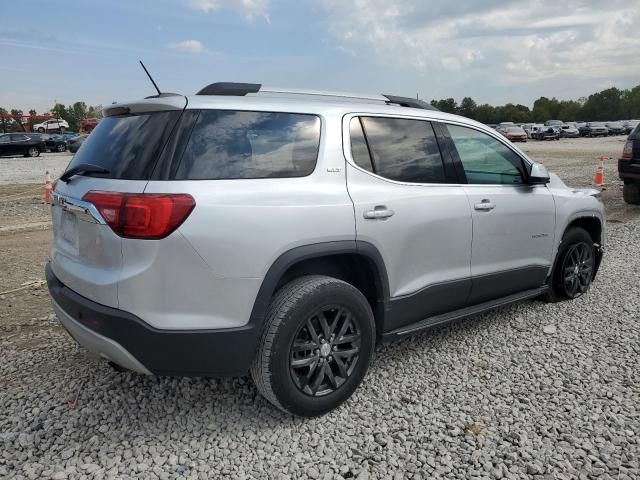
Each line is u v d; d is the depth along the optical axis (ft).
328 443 9.73
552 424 10.26
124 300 8.95
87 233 9.53
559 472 8.93
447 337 14.43
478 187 13.41
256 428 10.19
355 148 11.12
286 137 10.30
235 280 9.18
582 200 16.67
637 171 33.47
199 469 9.03
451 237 12.48
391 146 11.79
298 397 10.00
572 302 17.03
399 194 11.44
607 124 190.39
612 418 10.41
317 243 9.98
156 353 9.04
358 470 9.00
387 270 11.22
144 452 9.49
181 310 9.01
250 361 9.57
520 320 15.57
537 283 15.64
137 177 9.09
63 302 10.16
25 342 14.24
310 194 10.05
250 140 9.91
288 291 9.89
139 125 9.87
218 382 11.91
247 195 9.37
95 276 9.31
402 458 9.32
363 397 11.31
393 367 12.67
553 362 12.87
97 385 11.78
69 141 113.70
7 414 10.66
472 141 13.71
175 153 9.16
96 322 9.27
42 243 26.91
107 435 9.97
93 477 8.82
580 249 17.03
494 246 13.66
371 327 10.94
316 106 10.93
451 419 10.47
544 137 164.45
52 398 11.26
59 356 13.32
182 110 9.55
